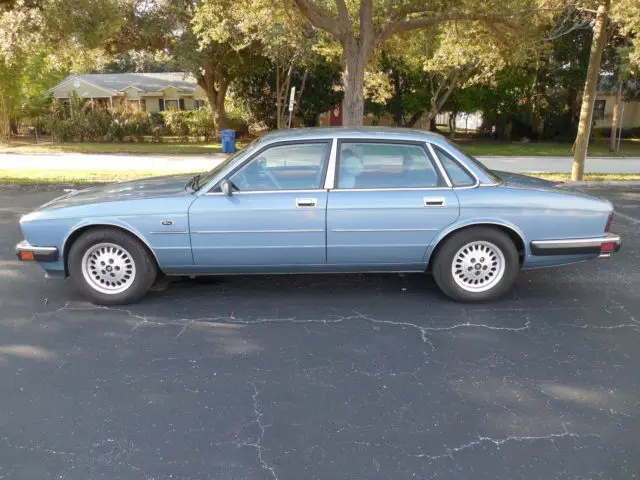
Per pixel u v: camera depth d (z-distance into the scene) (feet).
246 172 15.62
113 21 52.08
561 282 18.39
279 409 10.72
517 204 15.55
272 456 9.30
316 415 10.52
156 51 87.86
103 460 9.20
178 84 137.69
